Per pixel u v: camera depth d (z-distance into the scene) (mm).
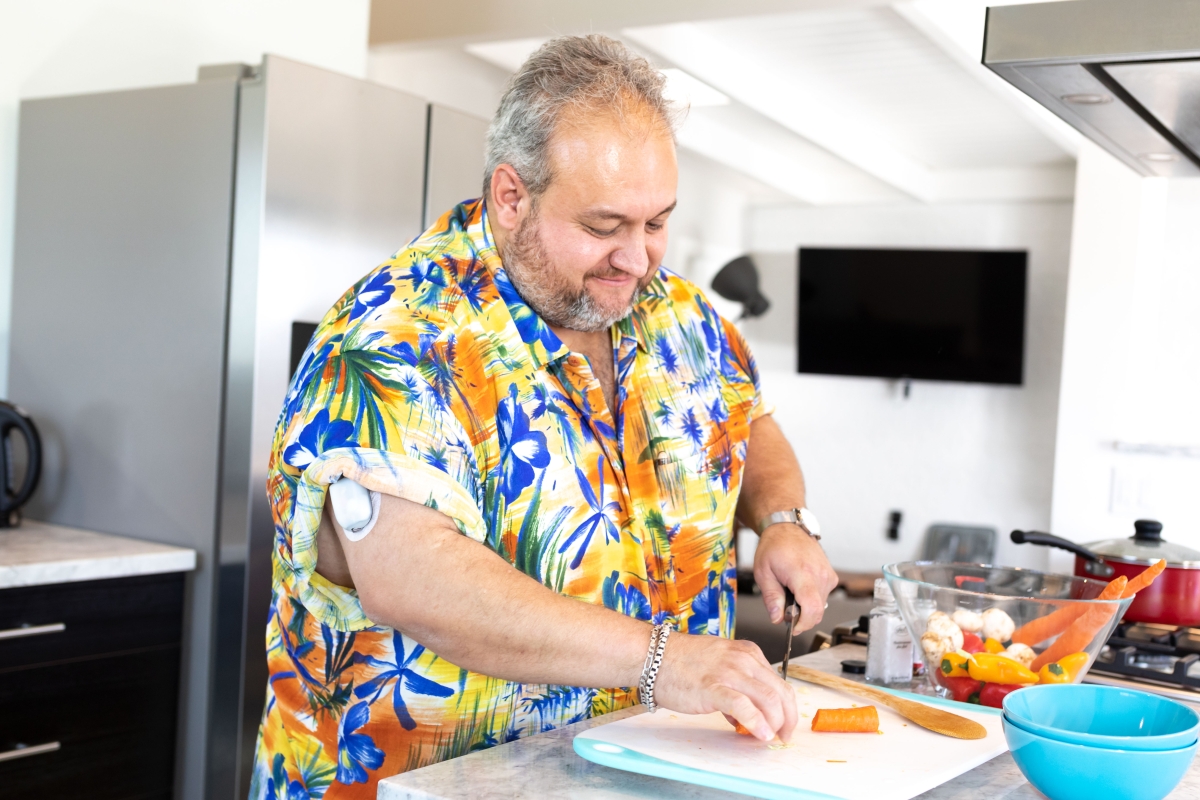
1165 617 1561
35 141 2475
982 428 6441
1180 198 3971
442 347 1036
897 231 6621
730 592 1269
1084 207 3494
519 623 895
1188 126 1546
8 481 2318
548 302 1073
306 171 2205
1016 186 6133
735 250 6879
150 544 2230
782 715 862
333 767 1091
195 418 2217
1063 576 1198
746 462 1364
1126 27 1221
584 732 946
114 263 2340
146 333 2291
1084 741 795
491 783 858
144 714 2131
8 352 2518
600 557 1095
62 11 2555
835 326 6387
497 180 1062
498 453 1057
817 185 6527
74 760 2004
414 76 4160
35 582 1911
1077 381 3477
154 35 2715
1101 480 3428
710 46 3982
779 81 4488
